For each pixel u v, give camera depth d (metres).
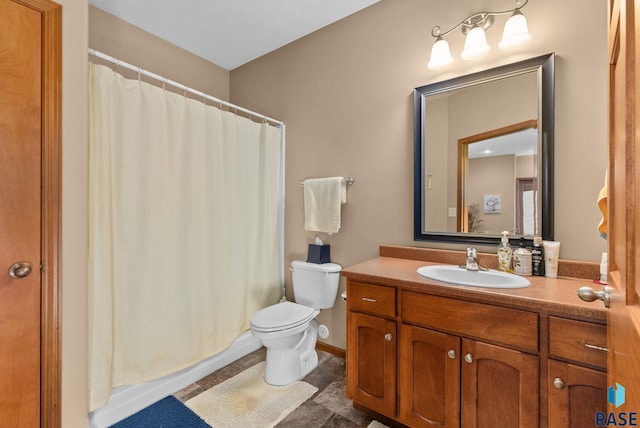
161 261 1.77
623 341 0.63
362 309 1.53
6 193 1.18
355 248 2.15
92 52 1.50
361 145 2.11
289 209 2.53
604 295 0.83
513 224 1.57
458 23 1.73
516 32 1.44
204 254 1.99
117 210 1.59
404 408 1.39
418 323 1.35
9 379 1.20
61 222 1.31
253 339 2.36
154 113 1.74
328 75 2.27
